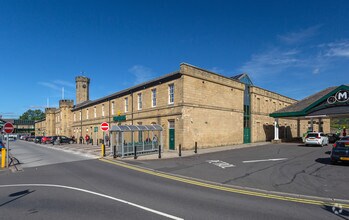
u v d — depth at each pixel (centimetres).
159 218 582
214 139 2553
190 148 2286
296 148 2328
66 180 1046
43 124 7994
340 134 4559
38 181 1028
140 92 2912
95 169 1356
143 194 808
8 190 870
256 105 3334
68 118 5391
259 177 1091
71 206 675
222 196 791
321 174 1123
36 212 627
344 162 1404
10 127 1486
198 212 627
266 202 723
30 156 2056
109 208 657
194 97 2358
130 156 1911
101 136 3881
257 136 3316
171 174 1190
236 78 3111
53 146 3550
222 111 2689
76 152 2416
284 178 1059
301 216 603
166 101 2466
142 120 2834
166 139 2436
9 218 585
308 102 3131
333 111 2627
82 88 5816
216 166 1401
